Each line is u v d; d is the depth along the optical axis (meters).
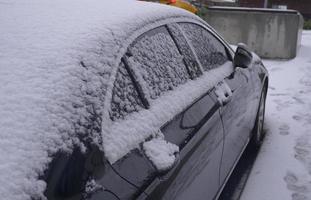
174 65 2.50
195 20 3.18
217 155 2.79
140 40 2.19
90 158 1.52
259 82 4.32
